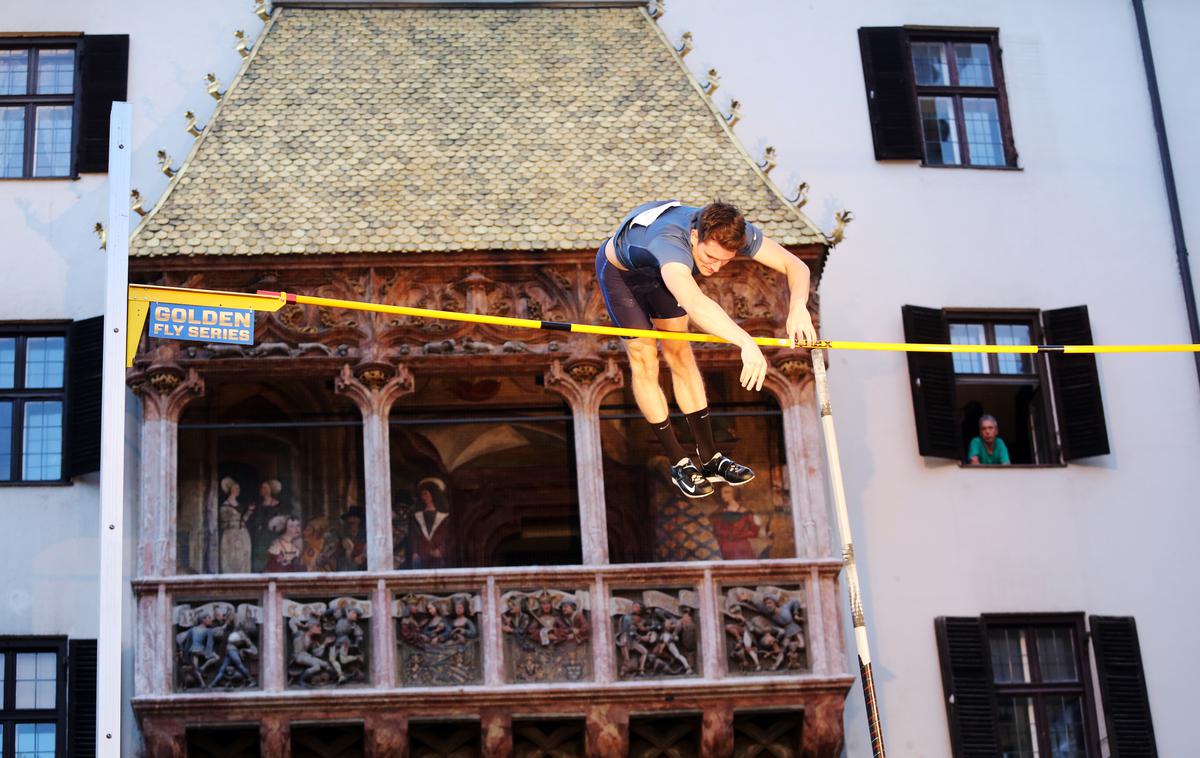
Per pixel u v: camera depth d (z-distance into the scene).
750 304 20.75
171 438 19.80
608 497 21.80
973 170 23.25
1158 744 20.84
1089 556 21.53
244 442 21.28
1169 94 24.02
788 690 19.38
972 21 24.16
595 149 21.67
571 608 19.48
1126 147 23.67
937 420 21.77
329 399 21.62
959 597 21.14
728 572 19.70
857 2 24.02
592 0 23.59
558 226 20.66
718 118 22.09
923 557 21.27
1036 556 21.45
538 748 19.56
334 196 20.88
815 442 20.45
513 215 20.77
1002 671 21.11
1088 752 20.88
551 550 22.17
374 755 18.94
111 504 13.72
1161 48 24.27
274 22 22.97
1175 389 22.52
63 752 19.70
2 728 19.81
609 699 19.20
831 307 22.30
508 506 22.14
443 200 20.91
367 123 21.81
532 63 22.77
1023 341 22.66
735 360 20.78
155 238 20.16
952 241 22.83
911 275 22.59
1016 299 22.70
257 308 14.08
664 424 13.16
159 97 22.70
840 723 19.50
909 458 21.69
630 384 22.02
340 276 20.45
